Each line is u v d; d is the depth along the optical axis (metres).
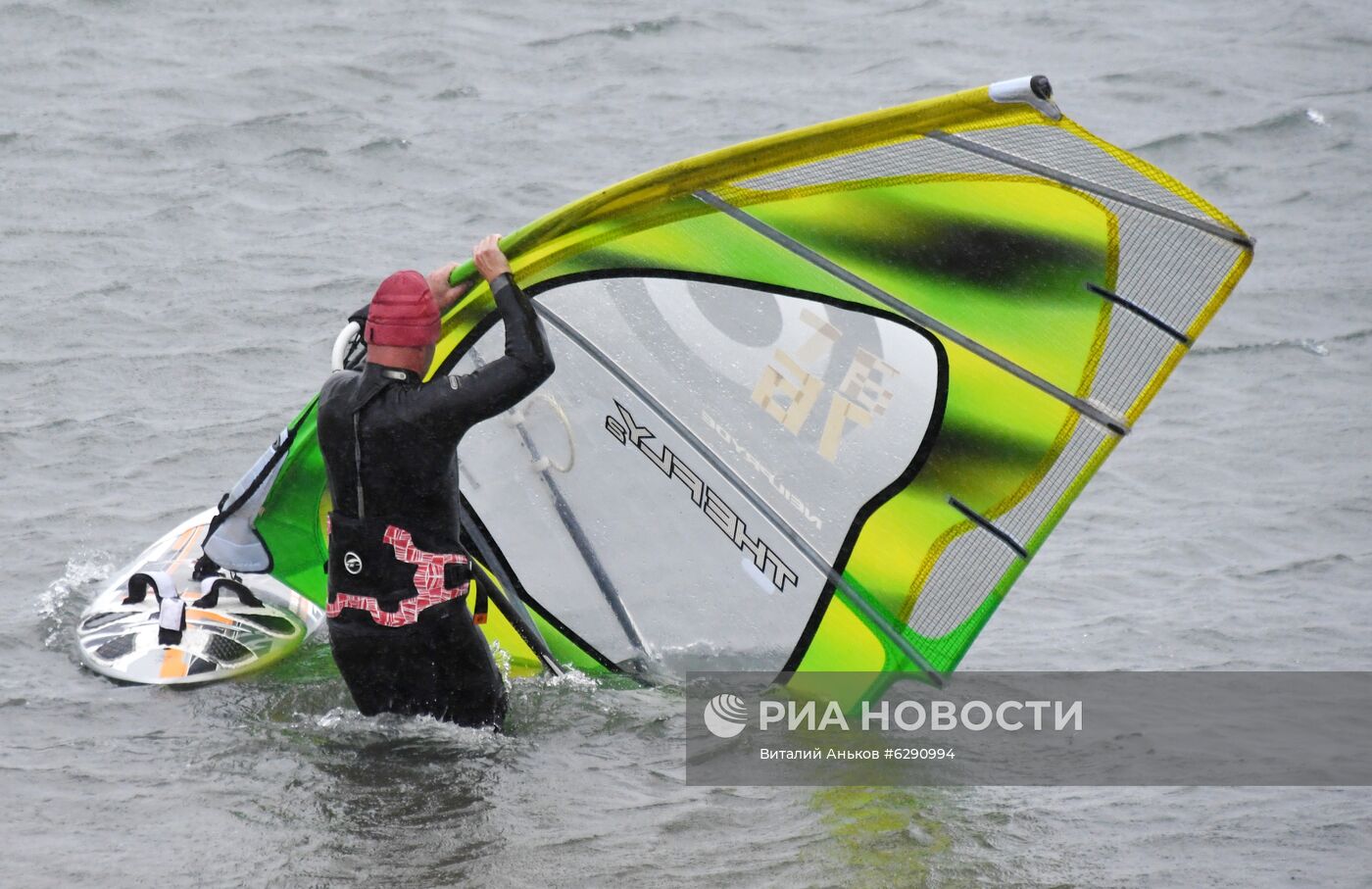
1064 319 19.02
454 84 54.56
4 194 44.19
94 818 17.58
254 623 23.08
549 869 16.69
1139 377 19.03
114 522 27.34
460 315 21.42
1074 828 17.89
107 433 31.16
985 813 18.34
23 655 22.22
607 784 18.94
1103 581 26.55
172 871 16.47
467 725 20.33
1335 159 48.97
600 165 47.62
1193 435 32.91
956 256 19.08
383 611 19.31
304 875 16.44
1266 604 25.42
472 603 22.92
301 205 44.66
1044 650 23.73
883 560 21.31
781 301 20.55
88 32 57.97
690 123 51.16
